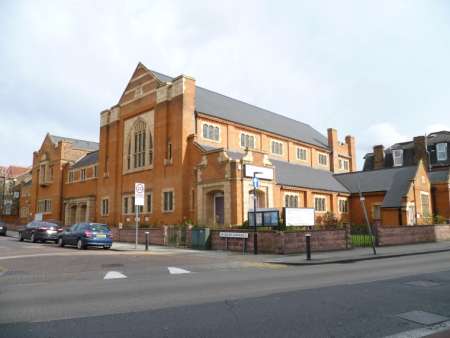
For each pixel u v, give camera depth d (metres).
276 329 6.33
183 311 7.47
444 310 7.64
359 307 7.82
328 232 22.11
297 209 23.02
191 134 32.25
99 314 7.29
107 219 40.12
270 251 20.52
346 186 41.56
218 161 28.56
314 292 9.36
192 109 33.09
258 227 22.69
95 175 44.91
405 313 7.39
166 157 33.53
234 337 5.92
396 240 26.06
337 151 49.34
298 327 6.45
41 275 12.80
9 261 16.61
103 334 6.05
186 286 10.38
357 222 39.62
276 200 31.02
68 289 10.02
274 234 20.39
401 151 50.69
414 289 9.77
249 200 27.75
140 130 37.91
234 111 39.03
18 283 11.14
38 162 56.91
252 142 37.56
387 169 41.03
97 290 9.84
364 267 14.89
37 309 7.73
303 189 34.12
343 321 6.82
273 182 30.00
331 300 8.44
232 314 7.24
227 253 20.75
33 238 30.77
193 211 30.73
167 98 34.38
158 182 34.09
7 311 7.57
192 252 21.27
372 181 40.25
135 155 38.25
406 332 6.24
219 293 9.30
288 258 18.08
